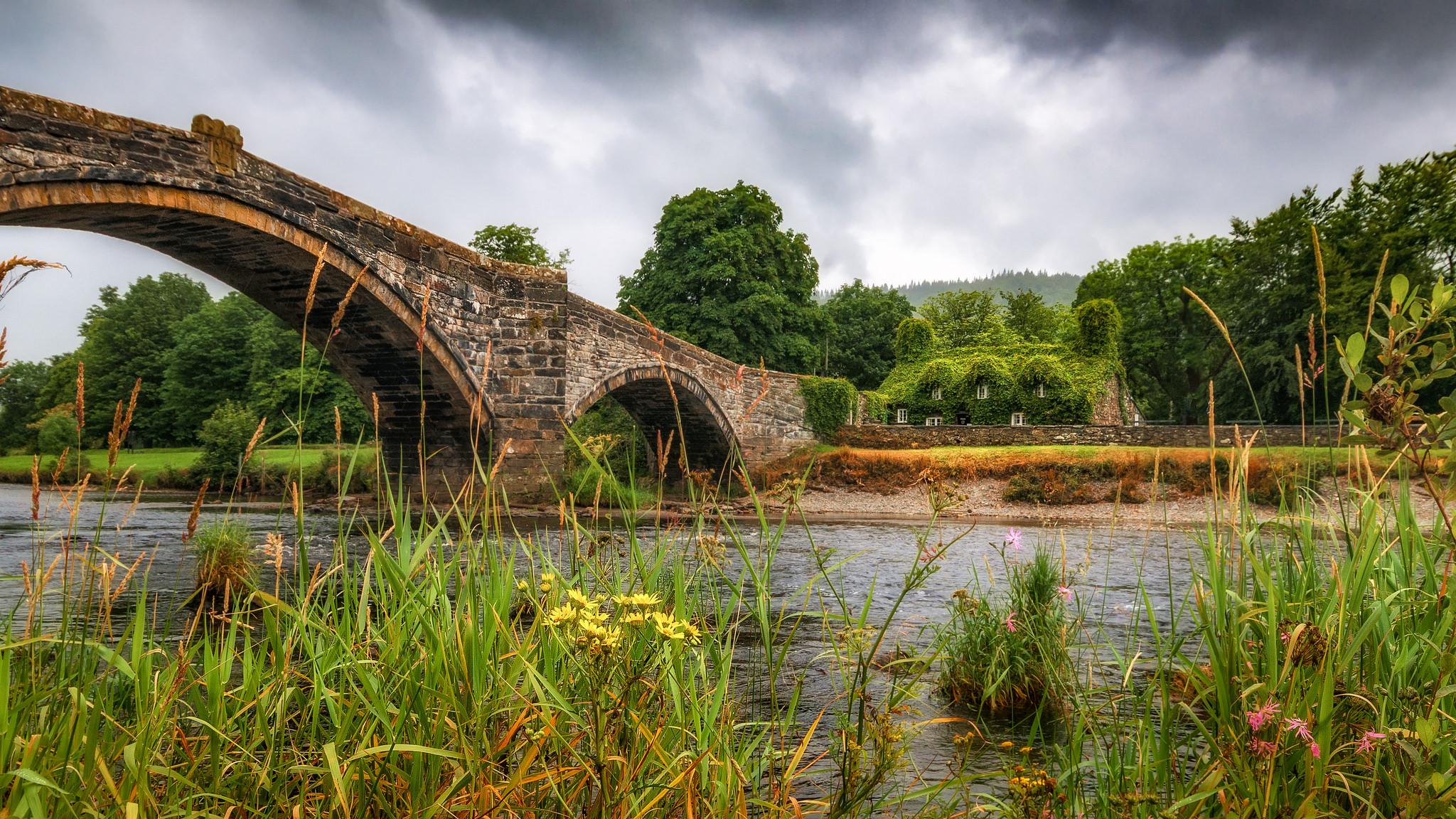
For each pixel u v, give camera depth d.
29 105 12.08
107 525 14.43
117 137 13.13
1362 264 34.19
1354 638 1.98
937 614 7.82
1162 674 2.23
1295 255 36.31
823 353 57.59
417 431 22.89
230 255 16.61
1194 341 47.38
